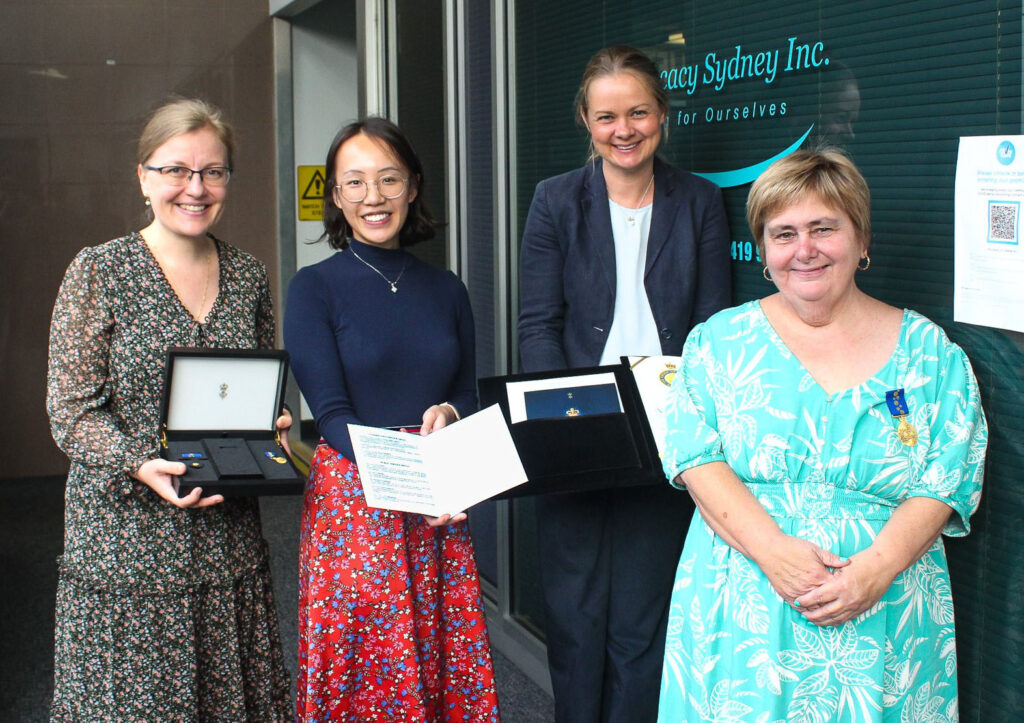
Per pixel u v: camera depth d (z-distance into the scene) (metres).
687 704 2.01
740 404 1.93
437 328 2.44
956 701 1.94
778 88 2.51
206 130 2.19
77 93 6.46
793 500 1.88
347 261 2.42
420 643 2.40
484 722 2.50
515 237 3.79
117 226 6.62
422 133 4.61
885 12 2.18
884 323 1.90
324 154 6.98
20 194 6.43
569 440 2.30
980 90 1.97
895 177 2.19
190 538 2.20
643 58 2.43
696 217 2.55
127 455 2.08
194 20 6.61
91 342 2.13
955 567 2.12
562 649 2.66
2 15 6.29
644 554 2.56
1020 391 1.93
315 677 2.29
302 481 2.09
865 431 1.84
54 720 2.24
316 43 6.86
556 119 3.46
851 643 1.81
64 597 2.20
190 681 2.21
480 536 4.16
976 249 1.98
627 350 2.55
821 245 1.84
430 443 2.26
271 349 2.39
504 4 3.71
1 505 5.97
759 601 1.87
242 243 6.88
